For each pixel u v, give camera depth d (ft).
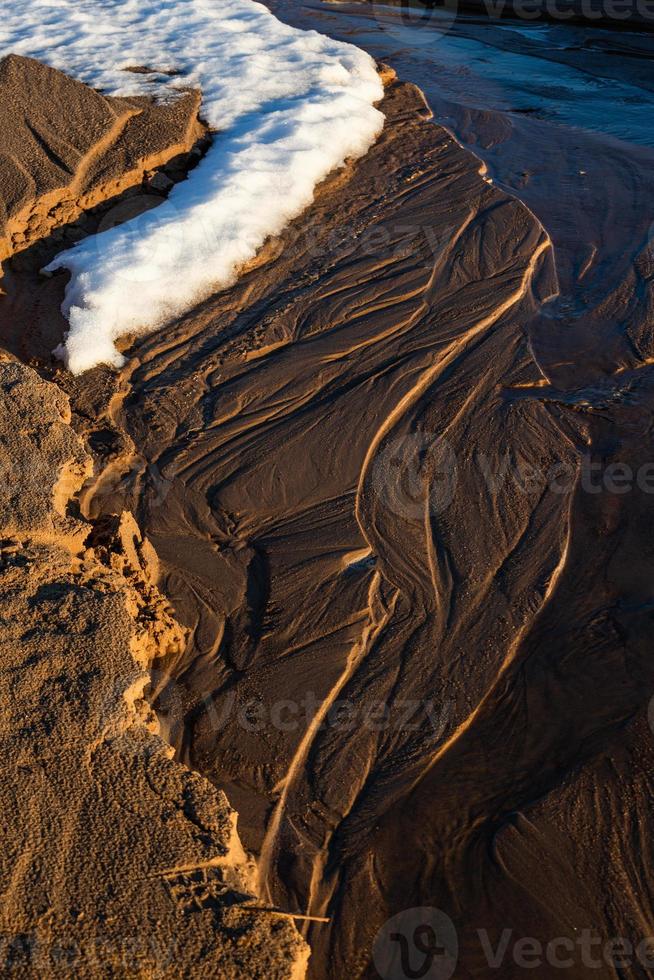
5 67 26.55
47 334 20.33
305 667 13.91
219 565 15.53
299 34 33.45
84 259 21.74
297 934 9.76
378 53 38.45
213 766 12.64
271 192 24.30
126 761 10.83
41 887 9.43
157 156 24.95
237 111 27.89
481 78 36.01
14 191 23.13
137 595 14.05
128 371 19.48
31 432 15.60
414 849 11.74
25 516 14.02
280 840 11.80
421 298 21.70
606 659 14.05
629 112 32.68
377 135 28.55
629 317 21.54
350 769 12.63
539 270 23.07
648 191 26.84
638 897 11.12
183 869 9.88
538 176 27.89
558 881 11.32
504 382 19.40
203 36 32.58
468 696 13.60
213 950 9.22
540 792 12.30
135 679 11.65
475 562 15.62
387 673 13.89
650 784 12.27
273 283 22.09
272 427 18.17
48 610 12.42
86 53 30.91
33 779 10.39
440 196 25.62
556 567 15.52
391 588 15.16
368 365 19.66
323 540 15.93
